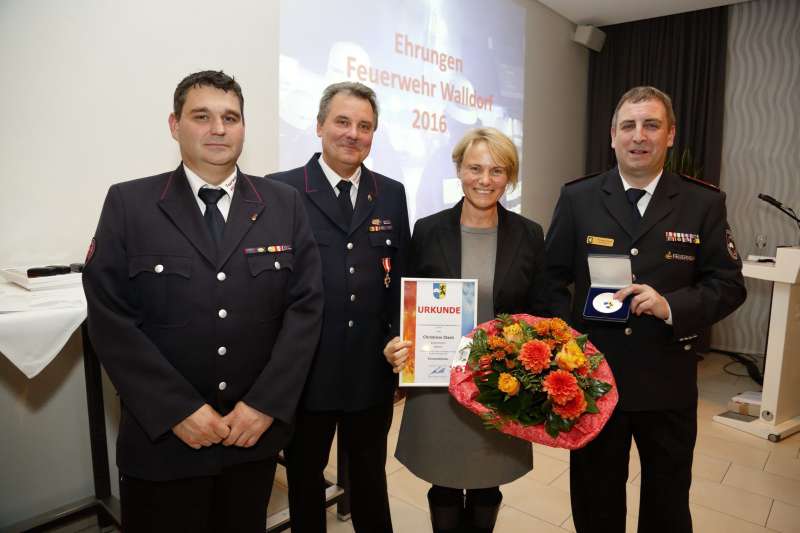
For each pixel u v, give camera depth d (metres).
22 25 1.76
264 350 1.23
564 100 4.91
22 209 1.82
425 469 1.43
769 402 2.99
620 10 4.56
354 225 1.53
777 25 4.29
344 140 1.49
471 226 1.50
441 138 3.49
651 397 1.47
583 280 1.59
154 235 1.14
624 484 1.57
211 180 1.22
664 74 4.71
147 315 1.13
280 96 2.54
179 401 1.09
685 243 1.50
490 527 1.50
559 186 4.97
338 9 2.75
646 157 1.47
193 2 2.21
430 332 1.36
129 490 1.16
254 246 1.22
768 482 2.46
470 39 3.66
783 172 4.38
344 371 1.52
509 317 1.32
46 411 1.96
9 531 1.77
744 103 4.48
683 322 1.40
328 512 2.22
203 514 1.19
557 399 1.11
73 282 1.68
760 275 2.99
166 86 2.15
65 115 1.89
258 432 1.17
